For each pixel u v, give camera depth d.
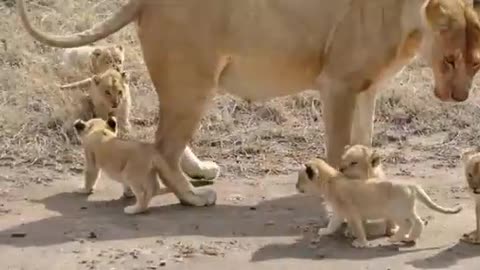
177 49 14.54
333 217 13.69
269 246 13.42
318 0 14.45
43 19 24.67
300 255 13.09
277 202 15.36
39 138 18.16
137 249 13.30
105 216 14.60
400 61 14.52
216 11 14.40
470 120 19.42
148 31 14.68
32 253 13.21
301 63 14.66
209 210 14.93
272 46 14.53
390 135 18.81
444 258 12.95
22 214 14.73
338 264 12.77
